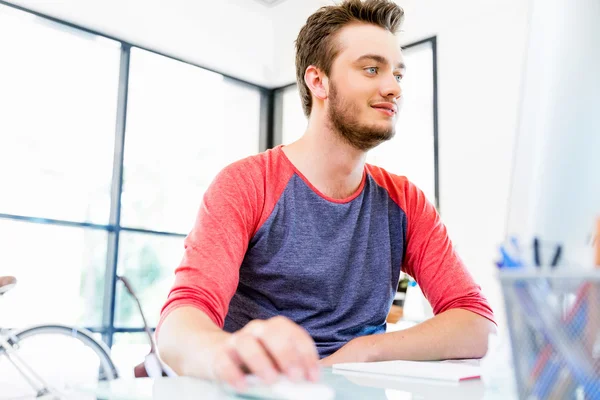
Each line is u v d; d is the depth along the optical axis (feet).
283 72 11.55
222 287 2.70
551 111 1.55
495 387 1.60
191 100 11.05
